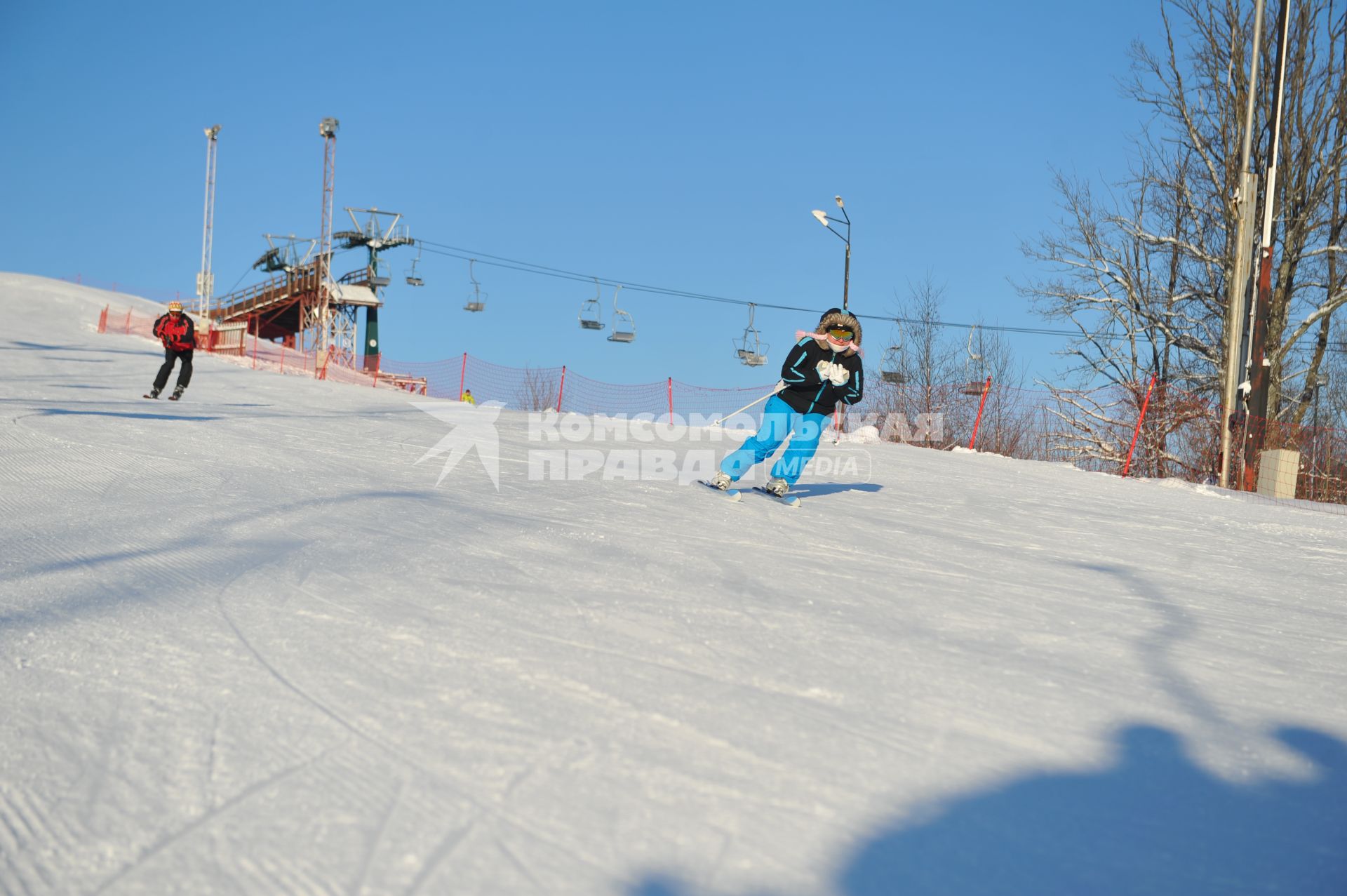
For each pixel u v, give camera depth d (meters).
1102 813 2.48
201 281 61.56
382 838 2.15
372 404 17.41
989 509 8.98
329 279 54.59
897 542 6.46
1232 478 18.09
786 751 2.71
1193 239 29.11
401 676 3.14
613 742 2.70
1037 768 2.72
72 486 6.77
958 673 3.51
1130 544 7.37
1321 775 2.80
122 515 5.76
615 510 6.95
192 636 3.48
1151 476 20.59
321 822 2.21
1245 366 18.33
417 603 4.00
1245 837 2.41
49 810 2.25
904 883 2.09
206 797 2.32
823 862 2.14
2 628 3.52
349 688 3.02
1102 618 4.61
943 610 4.50
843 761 2.67
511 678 3.16
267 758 2.53
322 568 4.57
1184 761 2.85
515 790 2.39
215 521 5.67
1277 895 2.15
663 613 4.06
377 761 2.53
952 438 25.88
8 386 14.45
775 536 6.31
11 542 4.93
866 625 4.10
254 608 3.85
